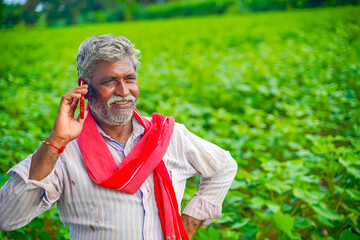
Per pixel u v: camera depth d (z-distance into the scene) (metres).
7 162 2.88
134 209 1.48
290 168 2.96
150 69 6.95
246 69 6.65
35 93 5.34
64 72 6.90
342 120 5.25
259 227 2.87
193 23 21.59
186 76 6.77
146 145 1.53
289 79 7.05
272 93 5.98
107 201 1.46
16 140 3.52
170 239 1.51
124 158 1.52
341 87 6.69
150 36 15.50
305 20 16.83
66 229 2.66
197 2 39.78
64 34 18.64
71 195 1.46
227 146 3.58
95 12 46.69
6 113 4.88
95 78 1.46
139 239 1.48
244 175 2.75
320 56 8.21
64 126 1.35
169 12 40.31
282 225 2.41
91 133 1.51
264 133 4.22
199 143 1.71
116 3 47.69
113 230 1.46
